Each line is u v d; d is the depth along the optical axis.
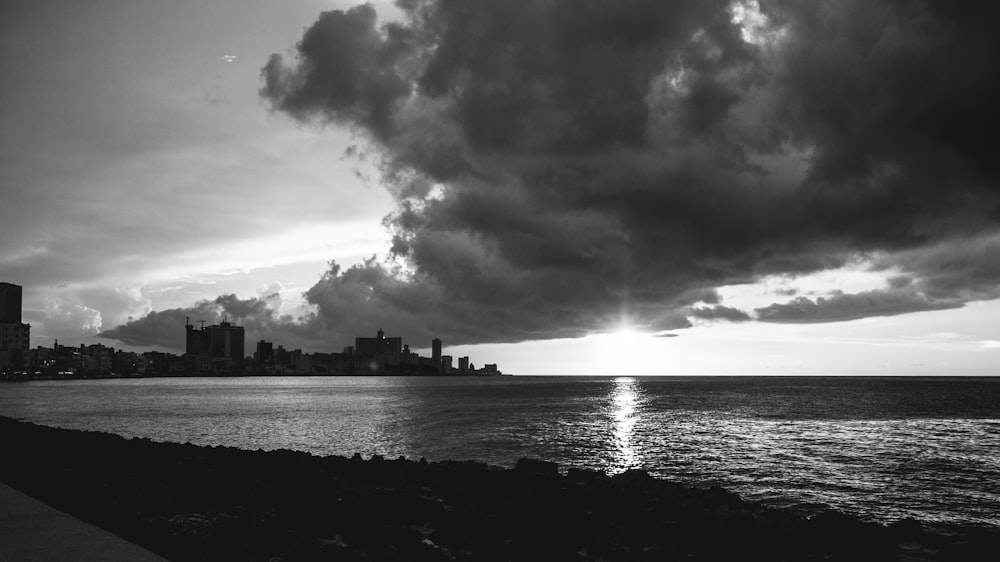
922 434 61.19
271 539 11.45
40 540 10.20
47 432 38.16
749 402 123.62
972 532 18.25
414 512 15.34
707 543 14.00
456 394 176.88
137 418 87.56
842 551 13.68
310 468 24.11
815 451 48.19
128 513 12.38
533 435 60.94
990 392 171.38
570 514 16.19
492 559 11.38
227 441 57.03
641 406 110.81
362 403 127.12
